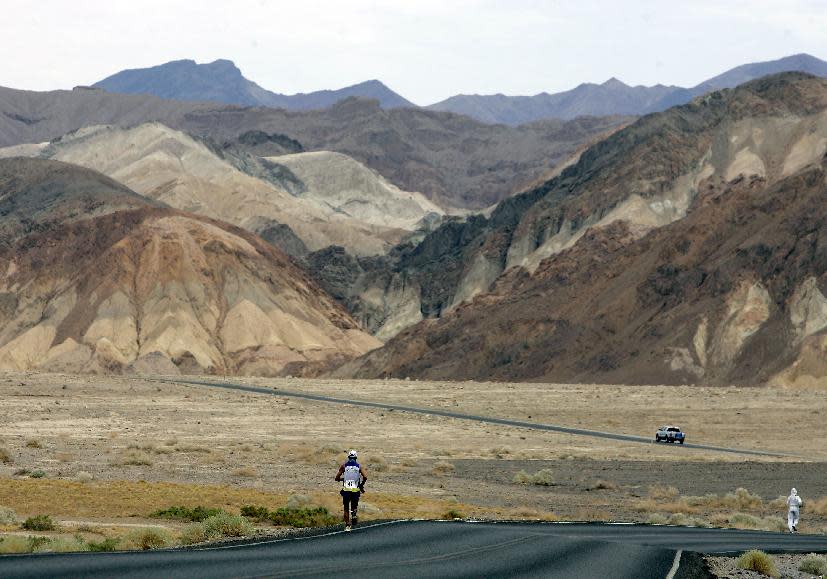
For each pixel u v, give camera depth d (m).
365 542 56.25
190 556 48.25
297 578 41.59
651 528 80.31
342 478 63.88
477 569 47.03
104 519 70.19
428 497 104.88
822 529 92.56
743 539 73.88
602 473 144.12
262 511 75.62
